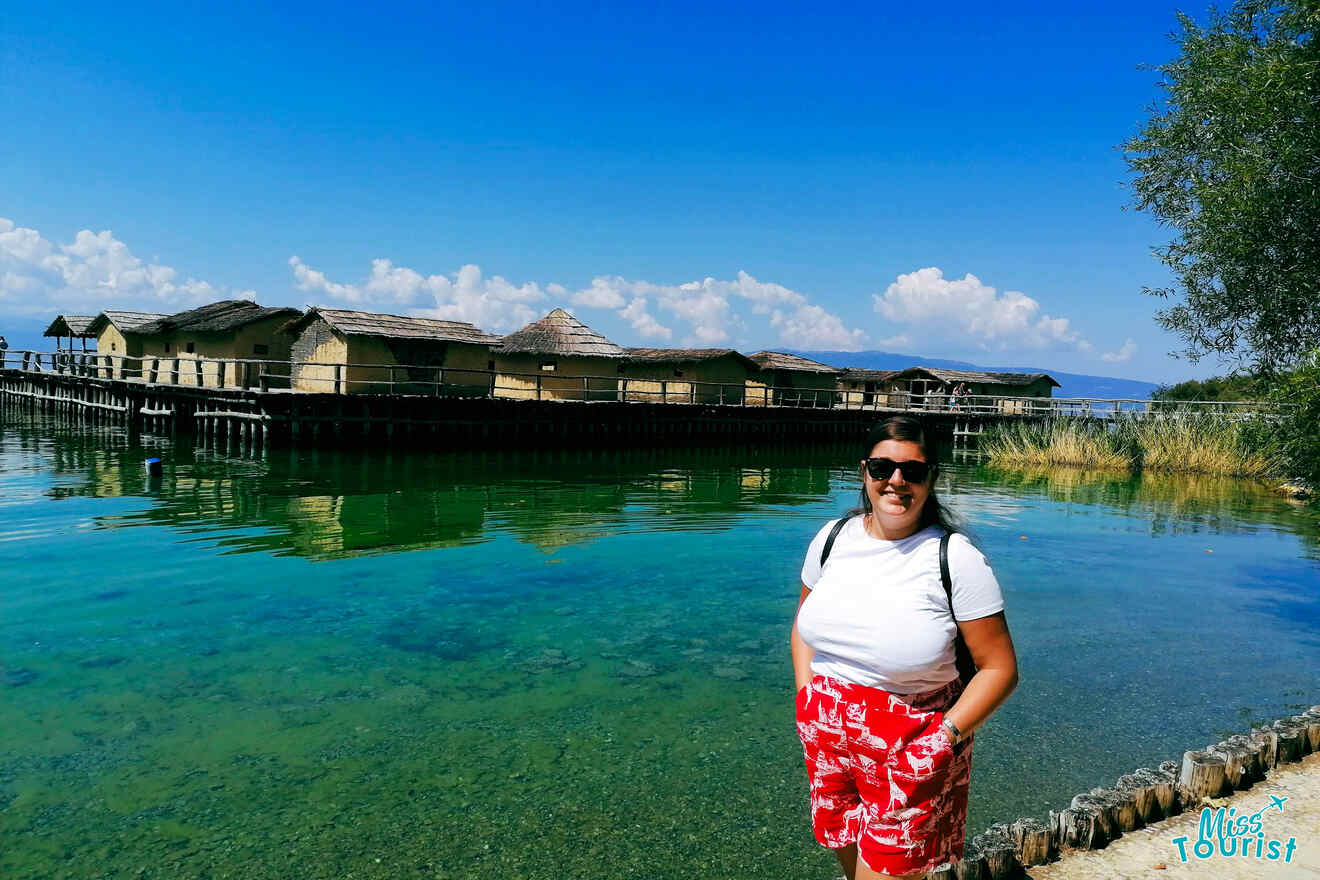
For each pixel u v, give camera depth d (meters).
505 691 6.02
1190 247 9.03
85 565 9.54
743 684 6.22
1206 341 9.17
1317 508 8.39
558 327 30.92
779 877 3.81
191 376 29.92
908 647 2.33
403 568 9.69
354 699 5.82
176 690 5.91
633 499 15.87
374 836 4.12
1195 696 5.98
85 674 6.19
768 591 8.90
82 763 4.81
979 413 36.81
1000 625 2.32
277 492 15.54
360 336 25.16
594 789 4.61
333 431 23.81
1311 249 7.61
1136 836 3.67
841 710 2.40
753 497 16.62
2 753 4.92
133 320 33.25
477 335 29.00
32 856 3.90
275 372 29.28
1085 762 4.96
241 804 4.40
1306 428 7.03
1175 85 9.03
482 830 4.18
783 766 4.91
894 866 2.34
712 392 34.56
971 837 4.04
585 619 7.80
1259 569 10.20
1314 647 7.11
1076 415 32.62
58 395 37.53
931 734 2.29
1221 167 8.41
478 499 15.32
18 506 13.47
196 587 8.68
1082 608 8.31
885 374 46.16
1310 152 7.18
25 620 7.46
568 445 27.70
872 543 2.51
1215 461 22.09
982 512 14.97
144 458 20.92
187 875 3.78
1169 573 9.93
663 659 6.75
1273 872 3.34
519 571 9.66
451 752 5.04
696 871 3.85
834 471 23.09
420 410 24.67
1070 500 16.83
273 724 5.39
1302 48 7.46
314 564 9.79
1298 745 4.42
